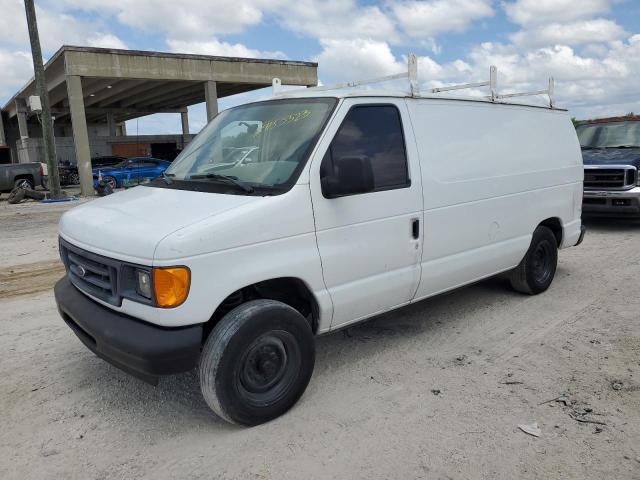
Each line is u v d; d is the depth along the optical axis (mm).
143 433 3410
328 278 3689
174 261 2986
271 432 3375
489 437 3252
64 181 26469
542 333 4855
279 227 3381
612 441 3172
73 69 21312
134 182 24375
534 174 5496
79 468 3068
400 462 3039
